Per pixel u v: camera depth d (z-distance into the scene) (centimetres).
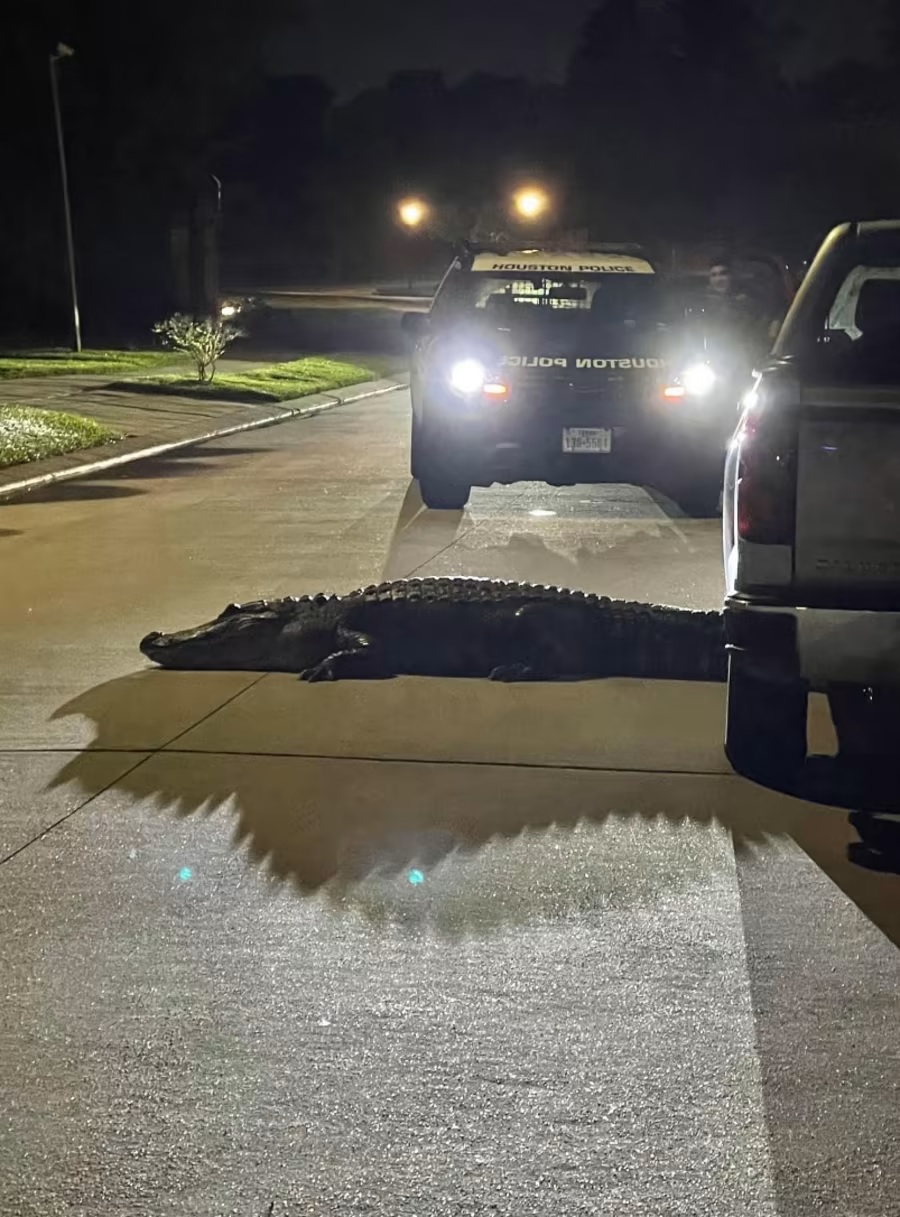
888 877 394
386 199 5888
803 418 401
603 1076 297
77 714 538
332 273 5744
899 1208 256
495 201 5388
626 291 1016
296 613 599
